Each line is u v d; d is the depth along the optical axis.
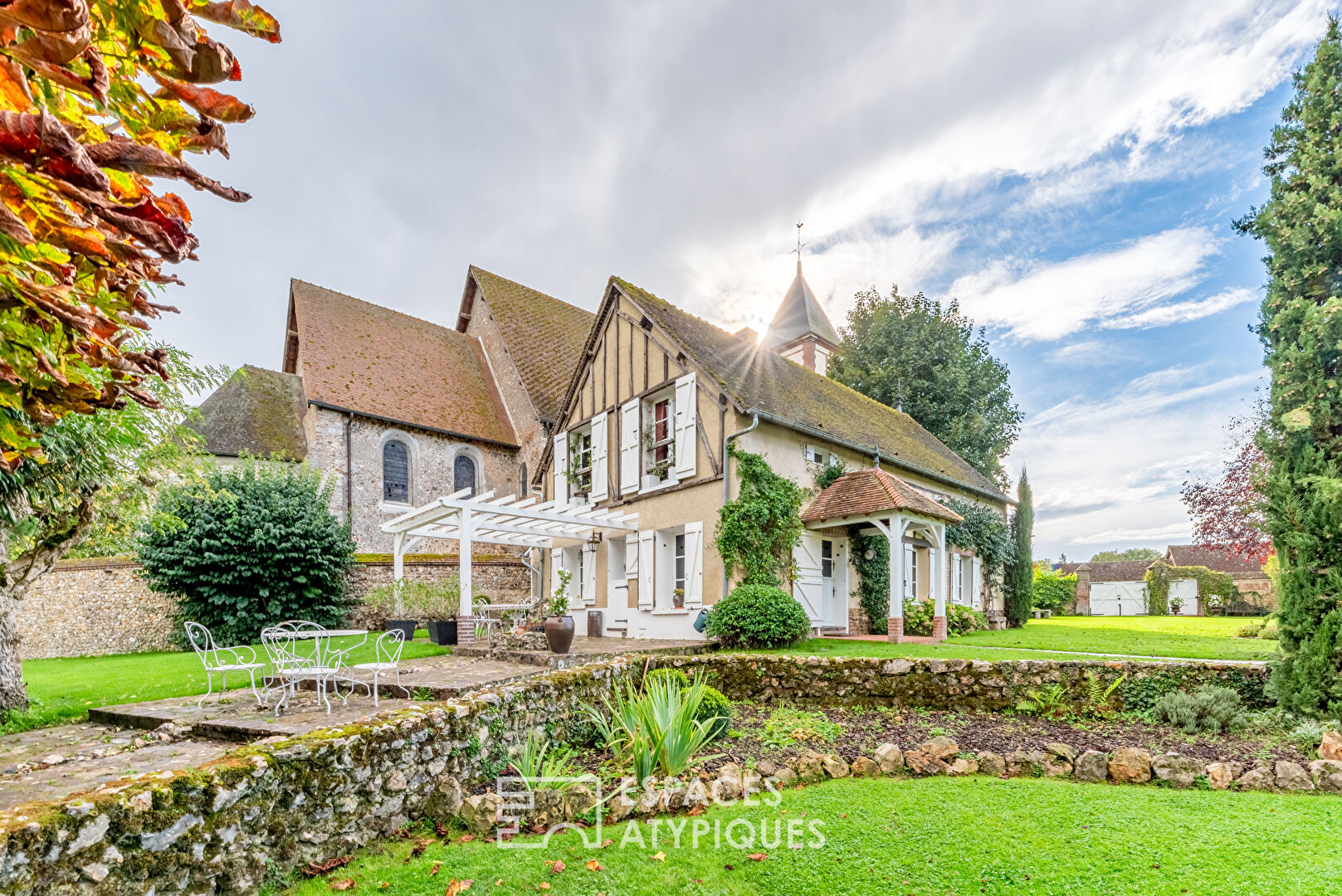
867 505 12.07
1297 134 6.95
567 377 23.83
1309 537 6.38
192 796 3.23
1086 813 4.38
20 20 1.14
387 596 15.02
